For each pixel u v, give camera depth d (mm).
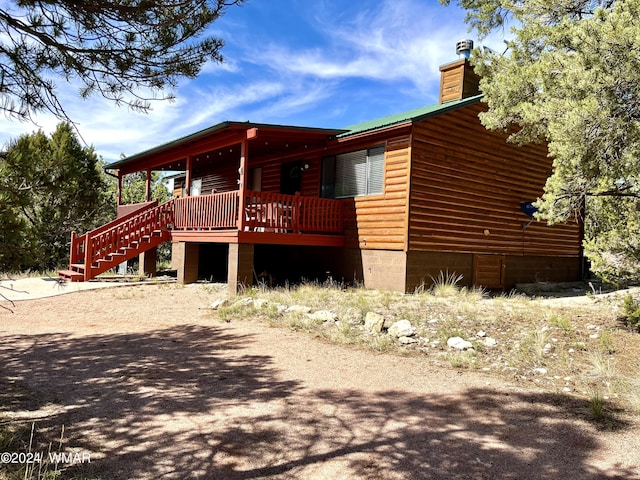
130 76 4598
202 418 4320
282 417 4359
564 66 6867
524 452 3689
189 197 13430
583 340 7059
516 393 5082
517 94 9219
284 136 12289
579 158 6621
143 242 13492
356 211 12750
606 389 5234
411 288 11352
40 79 4246
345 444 3816
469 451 3703
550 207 7598
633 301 7805
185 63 4641
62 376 5531
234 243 11305
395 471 3379
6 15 3918
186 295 11398
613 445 3832
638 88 6055
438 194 11930
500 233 13781
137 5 4148
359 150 12820
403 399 4863
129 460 3504
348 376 5609
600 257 7930
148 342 7223
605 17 6172
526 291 13477
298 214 12273
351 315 8359
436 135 11875
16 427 4023
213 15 4426
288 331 7887
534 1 9320
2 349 6793
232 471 3369
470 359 6219
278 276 14008
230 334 7730
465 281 12719
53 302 10523
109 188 27531
